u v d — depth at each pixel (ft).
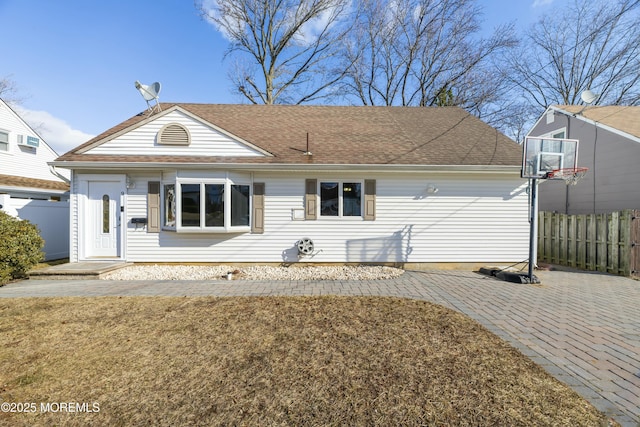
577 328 13.26
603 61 58.54
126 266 25.90
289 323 13.58
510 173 27.22
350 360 10.19
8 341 11.64
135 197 26.71
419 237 27.50
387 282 22.07
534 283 21.89
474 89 63.31
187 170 25.63
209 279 23.03
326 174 27.27
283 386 8.69
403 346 11.27
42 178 53.16
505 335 12.43
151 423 7.17
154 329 12.86
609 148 31.81
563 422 7.16
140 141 26.45
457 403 7.88
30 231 22.89
